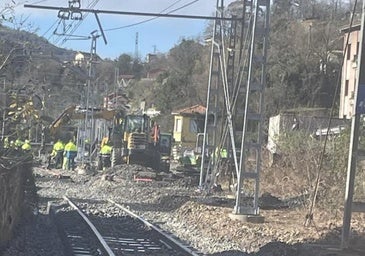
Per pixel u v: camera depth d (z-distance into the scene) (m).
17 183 28.00
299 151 52.00
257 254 26.56
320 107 145.75
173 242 28.20
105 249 25.55
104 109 96.50
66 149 89.50
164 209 45.66
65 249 26.47
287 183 54.22
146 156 80.69
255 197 36.50
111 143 89.25
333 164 39.25
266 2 35.75
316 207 38.38
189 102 188.38
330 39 157.38
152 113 186.88
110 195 56.09
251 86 35.97
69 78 98.25
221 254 26.64
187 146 156.62
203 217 37.69
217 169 55.38
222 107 54.03
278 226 33.78
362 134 38.88
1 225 23.86
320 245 26.70
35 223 33.03
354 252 24.41
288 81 149.38
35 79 24.14
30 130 23.28
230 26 51.00
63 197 51.56
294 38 157.38
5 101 22.09
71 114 88.44
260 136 36.53
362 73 24.92
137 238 30.75
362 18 25.11
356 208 31.31
